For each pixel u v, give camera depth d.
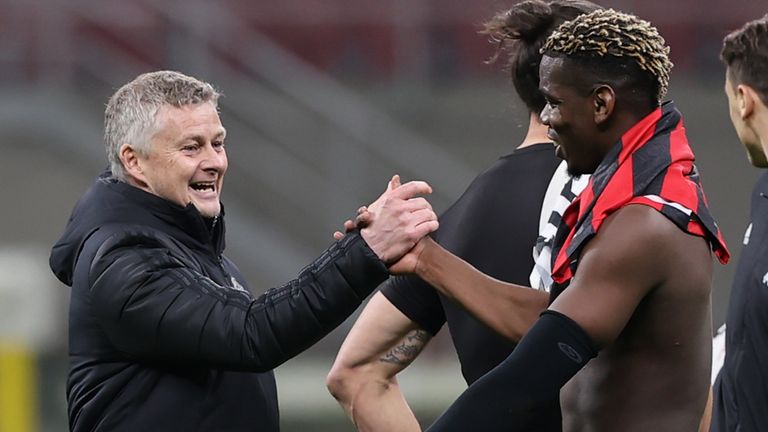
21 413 19.59
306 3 35.56
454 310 10.44
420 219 9.60
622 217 8.49
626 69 8.71
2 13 32.06
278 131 31.81
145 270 9.58
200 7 33.16
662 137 8.80
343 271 9.50
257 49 32.84
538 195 10.12
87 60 31.92
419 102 33.72
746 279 9.50
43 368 19.86
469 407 8.39
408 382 25.28
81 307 9.86
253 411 10.11
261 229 30.66
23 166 29.33
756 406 9.41
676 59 35.56
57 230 29.20
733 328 9.62
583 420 8.91
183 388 9.79
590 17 8.80
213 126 10.21
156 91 10.11
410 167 31.55
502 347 10.17
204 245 10.28
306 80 32.56
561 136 8.91
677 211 8.49
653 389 8.66
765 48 9.27
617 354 8.74
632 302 8.41
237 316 9.46
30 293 19.81
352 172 31.55
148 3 33.19
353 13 35.56
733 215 32.66
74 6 33.06
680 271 8.48
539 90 9.51
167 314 9.48
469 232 10.30
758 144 9.50
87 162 29.66
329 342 25.66
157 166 10.05
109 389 9.81
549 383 8.37
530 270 10.05
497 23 10.40
